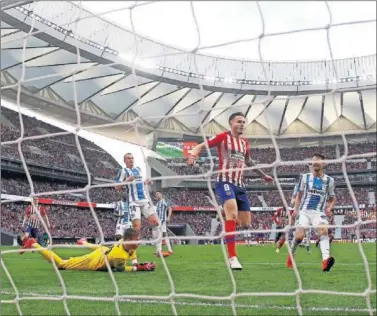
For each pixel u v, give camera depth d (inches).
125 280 219.3
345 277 238.2
